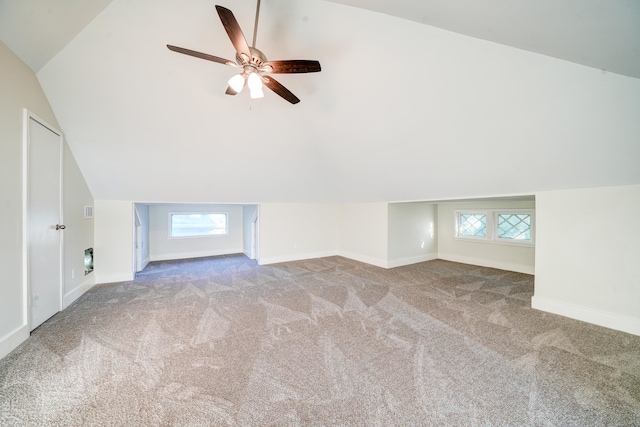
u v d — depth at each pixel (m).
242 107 2.66
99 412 1.29
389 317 2.51
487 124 2.06
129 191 3.63
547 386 1.50
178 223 5.75
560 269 2.56
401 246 4.94
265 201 4.96
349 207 5.59
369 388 1.49
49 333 2.14
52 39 1.83
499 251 4.62
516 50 1.45
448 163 2.75
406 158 2.96
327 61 2.09
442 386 1.51
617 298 2.24
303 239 5.51
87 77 2.19
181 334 2.15
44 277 2.34
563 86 1.56
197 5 1.71
